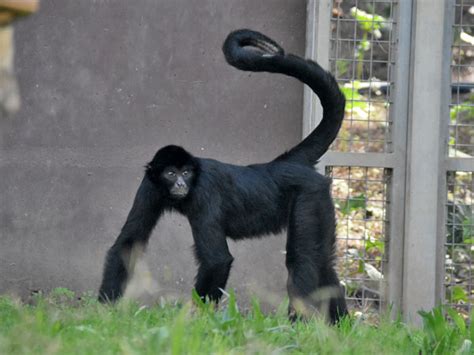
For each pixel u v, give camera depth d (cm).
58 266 2458
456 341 1650
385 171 2470
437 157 2386
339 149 2806
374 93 2644
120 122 2477
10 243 2452
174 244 2486
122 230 2148
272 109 2500
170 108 2483
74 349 1305
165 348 1326
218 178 2120
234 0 2486
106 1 2470
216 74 2488
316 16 2375
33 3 881
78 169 2469
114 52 2473
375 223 2711
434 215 2384
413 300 2380
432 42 2380
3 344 1302
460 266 2525
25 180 2458
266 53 2147
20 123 2453
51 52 2462
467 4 2531
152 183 2105
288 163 2169
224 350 1336
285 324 1641
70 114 2469
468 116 2673
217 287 2056
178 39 2481
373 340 1628
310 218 2092
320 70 2119
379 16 2495
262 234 2177
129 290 2253
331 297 2075
